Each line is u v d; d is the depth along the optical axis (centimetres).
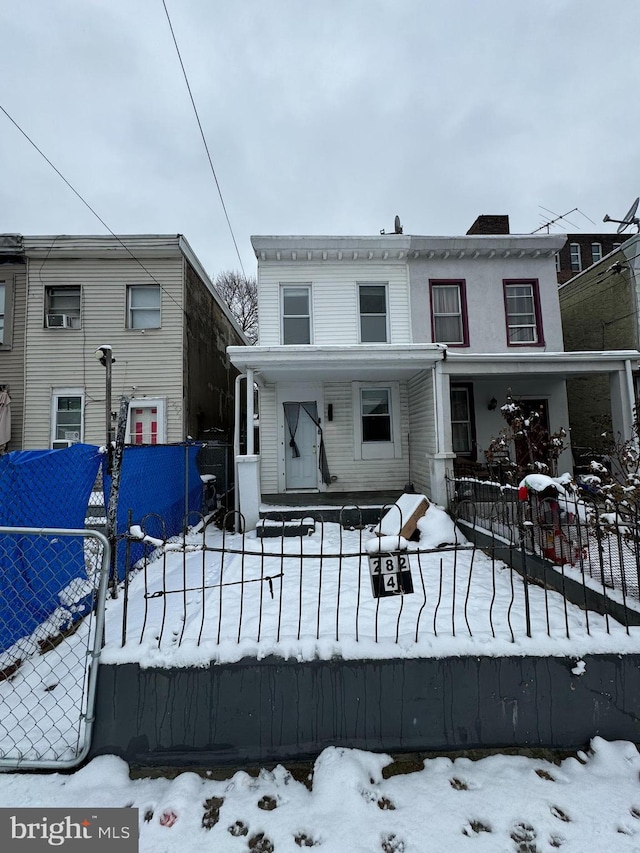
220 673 250
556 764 243
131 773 240
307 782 234
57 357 954
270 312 895
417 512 618
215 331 1281
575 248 2084
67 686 293
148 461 557
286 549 588
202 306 1137
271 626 327
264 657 252
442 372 738
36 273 966
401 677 254
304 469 905
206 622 344
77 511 396
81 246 950
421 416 823
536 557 446
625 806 210
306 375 823
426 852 187
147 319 984
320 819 205
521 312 934
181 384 960
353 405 910
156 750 246
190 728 247
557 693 257
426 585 446
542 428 898
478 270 925
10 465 316
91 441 938
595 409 1024
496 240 902
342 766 233
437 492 712
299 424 912
